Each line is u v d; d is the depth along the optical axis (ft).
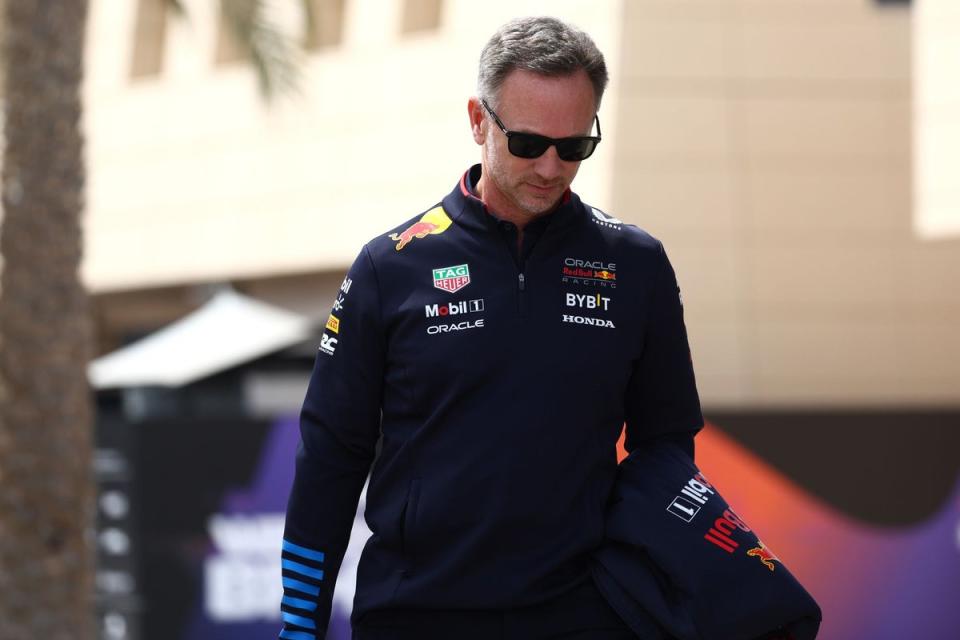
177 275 230.68
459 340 30.81
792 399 176.04
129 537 127.24
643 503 31.37
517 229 31.53
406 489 31.27
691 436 33.60
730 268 176.76
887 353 178.09
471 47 196.34
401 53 205.26
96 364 157.17
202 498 127.24
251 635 126.62
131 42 238.27
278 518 127.54
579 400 30.73
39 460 98.12
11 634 97.04
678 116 177.06
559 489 30.48
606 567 30.96
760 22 179.32
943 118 179.22
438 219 32.19
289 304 225.15
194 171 228.84
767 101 178.70
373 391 32.19
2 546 97.86
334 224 211.82
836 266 178.19
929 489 138.72
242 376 152.87
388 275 31.81
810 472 136.87
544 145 30.14
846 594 136.46
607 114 177.37
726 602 30.60
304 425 32.78
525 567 30.37
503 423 30.42
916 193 179.73
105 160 240.12
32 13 100.37
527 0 189.37
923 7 180.96
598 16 179.83
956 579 138.10
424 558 31.01
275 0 200.13
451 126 198.70
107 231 239.50
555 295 31.17
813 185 178.50
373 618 31.71
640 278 32.04
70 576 98.73
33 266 99.55
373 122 207.72
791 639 31.53
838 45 180.14
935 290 179.11
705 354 175.63
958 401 177.99
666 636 30.99
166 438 127.34
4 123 101.55
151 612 126.41
